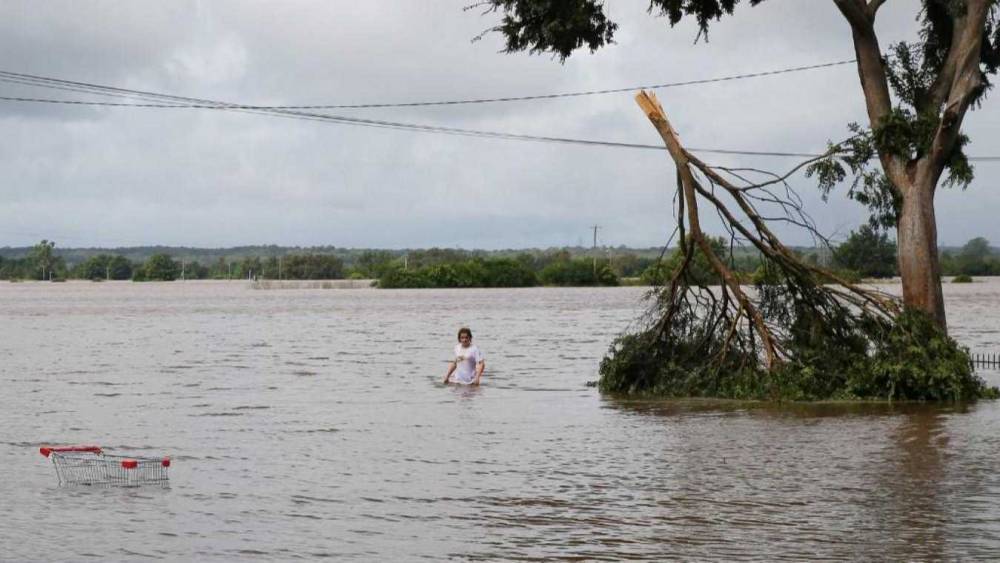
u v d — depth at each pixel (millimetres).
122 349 58000
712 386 35250
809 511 19031
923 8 37250
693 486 21156
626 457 24328
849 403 33531
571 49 36406
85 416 30797
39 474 22406
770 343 34781
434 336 68812
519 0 35656
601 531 17812
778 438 26859
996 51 37688
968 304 109188
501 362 49188
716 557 16312
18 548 17031
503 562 16203
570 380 40750
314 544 17219
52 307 124500
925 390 33875
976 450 24875
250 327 80562
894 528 17812
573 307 114000
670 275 36906
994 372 43844
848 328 35219
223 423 29500
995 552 16422
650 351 36469
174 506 19641
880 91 36188
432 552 16734
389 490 20922
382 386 38688
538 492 20688
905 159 35281
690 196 35656
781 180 35344
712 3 36750
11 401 34281
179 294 184625
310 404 33594
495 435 27500
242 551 16859
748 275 36969
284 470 22875
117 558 16516
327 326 81250
